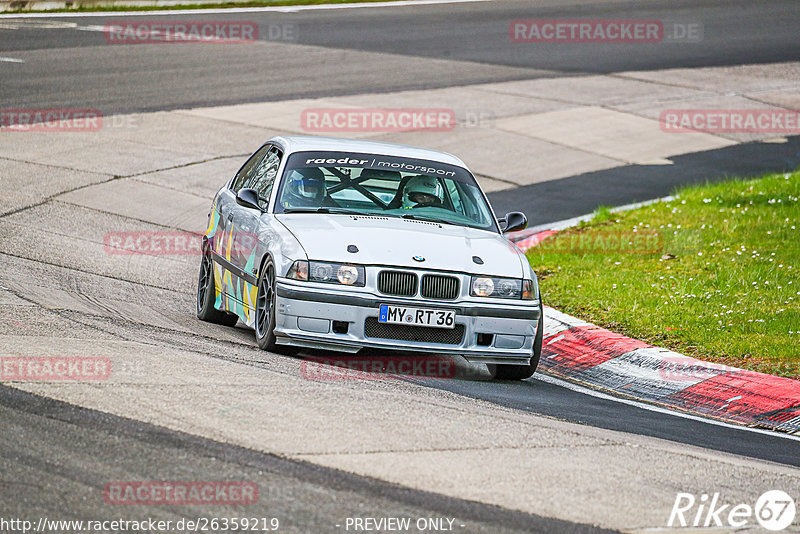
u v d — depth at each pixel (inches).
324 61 3693.4
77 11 4498.0
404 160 1346.0
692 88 3661.4
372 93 3260.3
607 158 2802.7
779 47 4411.9
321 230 1179.9
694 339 1379.2
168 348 1117.1
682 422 1089.4
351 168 1314.0
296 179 1283.2
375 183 1296.8
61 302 1311.5
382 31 4377.5
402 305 1123.3
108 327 1197.1
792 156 2910.9
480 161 2657.5
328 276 1123.9
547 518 718.5
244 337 1295.5
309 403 935.0
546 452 867.4
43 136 2529.5
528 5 5206.7
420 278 1131.9
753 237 1942.7
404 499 729.0
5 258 1562.5
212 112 2891.2
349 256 1133.1
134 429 823.1
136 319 1288.1
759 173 2721.5
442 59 3870.6
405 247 1160.8
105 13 4500.5
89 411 856.3
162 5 4749.0
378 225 1212.5
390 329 1128.2
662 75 3826.3
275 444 815.7
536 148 2824.8
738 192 2348.7
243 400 922.1
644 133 3073.3
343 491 733.3
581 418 1037.2
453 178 1341.0
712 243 1909.4
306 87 3270.2
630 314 1488.7
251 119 2847.0
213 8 4827.8
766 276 1669.5
